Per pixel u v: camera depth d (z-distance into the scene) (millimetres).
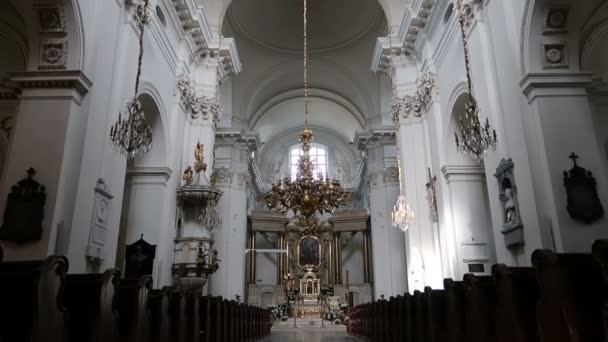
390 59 13117
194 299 5359
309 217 10305
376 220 19266
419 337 5410
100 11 7223
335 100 23812
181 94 11664
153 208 10258
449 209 10156
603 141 8562
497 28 7582
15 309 2521
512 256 7105
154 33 9789
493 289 3717
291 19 18828
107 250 7301
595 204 6051
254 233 23812
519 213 6891
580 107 6516
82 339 3008
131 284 3670
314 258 24328
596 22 7879
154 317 4133
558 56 6699
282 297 23203
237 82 20281
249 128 21656
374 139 19984
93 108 6898
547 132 6406
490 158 7910
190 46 12164
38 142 6355
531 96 6648
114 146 7570
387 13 13633
